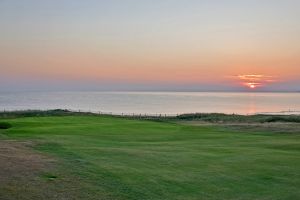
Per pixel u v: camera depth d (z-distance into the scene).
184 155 23.41
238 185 17.11
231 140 33.56
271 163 21.95
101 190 14.27
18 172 15.20
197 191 15.74
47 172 15.75
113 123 47.59
